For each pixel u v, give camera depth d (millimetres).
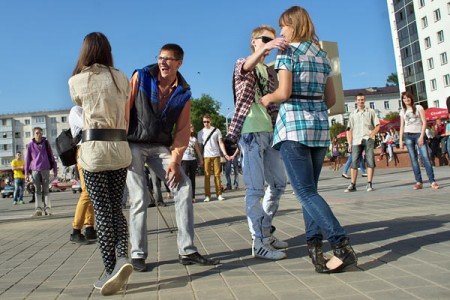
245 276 3494
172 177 3992
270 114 4410
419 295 2701
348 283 3078
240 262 4008
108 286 3188
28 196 32594
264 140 4242
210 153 11094
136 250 3959
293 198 9797
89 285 3598
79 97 3328
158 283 3486
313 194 3408
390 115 88375
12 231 7914
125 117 3766
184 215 4039
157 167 4180
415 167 9125
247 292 3057
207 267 3904
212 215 7934
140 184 4016
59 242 6164
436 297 2643
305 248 4367
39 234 7223
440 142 18891
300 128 3434
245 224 6469
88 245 5746
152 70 4059
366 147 9797
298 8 3613
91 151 3277
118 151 3334
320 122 3504
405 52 61375
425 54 57469
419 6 57688
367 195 8828
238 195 12594
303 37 3592
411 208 6402
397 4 62312
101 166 3297
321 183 14367
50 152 10789
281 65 3461
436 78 56125
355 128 9891
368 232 4793
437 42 55406
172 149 4094
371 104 104438
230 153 4258
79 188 32688
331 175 20234
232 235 5574
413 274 3148
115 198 3480
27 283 3789
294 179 3453
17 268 4492
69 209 12961
